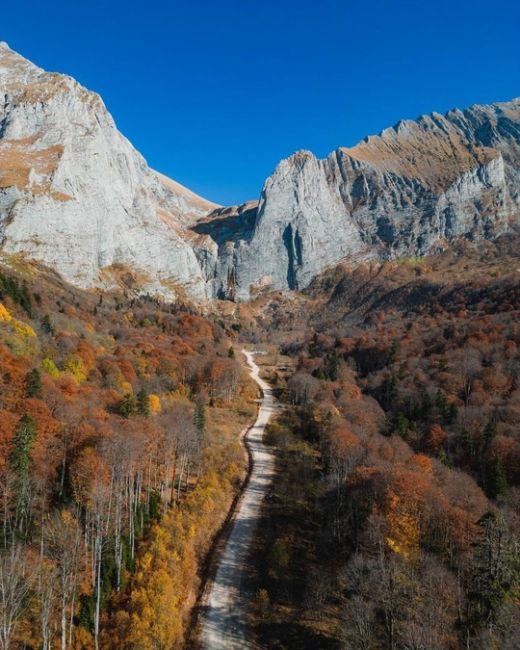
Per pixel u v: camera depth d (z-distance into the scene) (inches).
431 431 3373.5
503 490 2549.2
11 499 2003.0
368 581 1755.7
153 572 1942.7
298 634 1830.7
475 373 4291.3
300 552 2353.6
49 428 2378.2
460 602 1667.1
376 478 2282.2
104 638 1689.2
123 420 2743.6
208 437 3503.9
